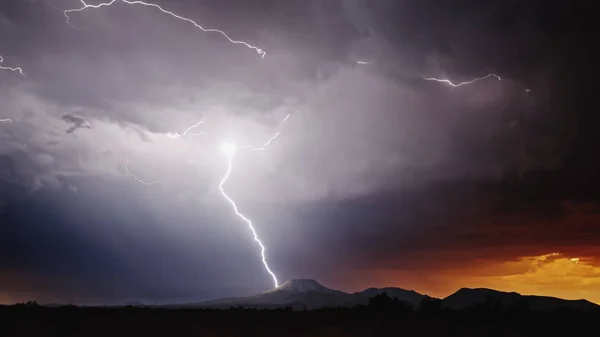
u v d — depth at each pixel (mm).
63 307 29984
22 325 23312
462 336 29641
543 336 30266
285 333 27141
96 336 23141
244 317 31516
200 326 26891
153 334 24359
